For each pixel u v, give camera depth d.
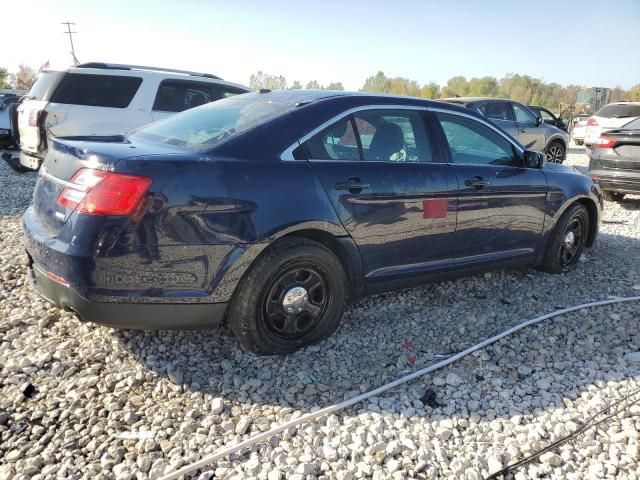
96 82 7.80
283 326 3.25
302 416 2.74
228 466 2.38
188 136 3.27
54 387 2.88
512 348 3.57
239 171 2.95
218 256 2.86
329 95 3.62
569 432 2.72
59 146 3.05
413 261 3.78
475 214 4.06
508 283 4.79
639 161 8.03
